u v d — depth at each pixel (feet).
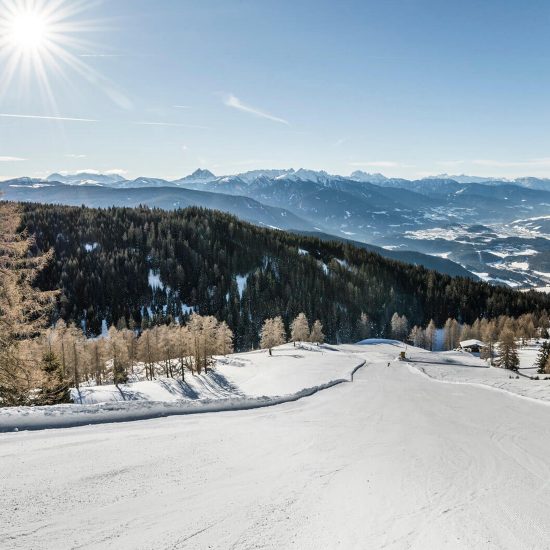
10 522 18.95
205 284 602.44
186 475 27.04
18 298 58.75
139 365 296.10
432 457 35.04
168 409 50.31
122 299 563.48
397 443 40.01
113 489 23.79
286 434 41.88
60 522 19.38
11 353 60.23
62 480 24.52
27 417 38.17
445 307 610.65
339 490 25.90
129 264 602.44
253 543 18.40
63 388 88.12
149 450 32.14
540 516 23.02
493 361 285.64
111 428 39.40
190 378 200.54
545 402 74.18
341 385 109.81
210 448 34.12
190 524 20.01
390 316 593.42
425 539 19.62
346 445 38.37
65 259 591.37
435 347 504.84
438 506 23.93
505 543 19.56
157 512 21.17
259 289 597.11
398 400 77.20
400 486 27.17
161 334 237.04
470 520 22.09
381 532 20.18
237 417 51.08
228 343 298.35
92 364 222.48
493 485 28.14
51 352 93.30
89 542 17.74
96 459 28.99
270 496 24.22
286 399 71.15
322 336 407.85
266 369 207.10
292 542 18.71
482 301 635.66
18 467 26.20
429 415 58.85
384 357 299.17
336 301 592.19
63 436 34.68
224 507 22.27
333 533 19.84
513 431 47.34
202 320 228.63
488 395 87.40
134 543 17.84
